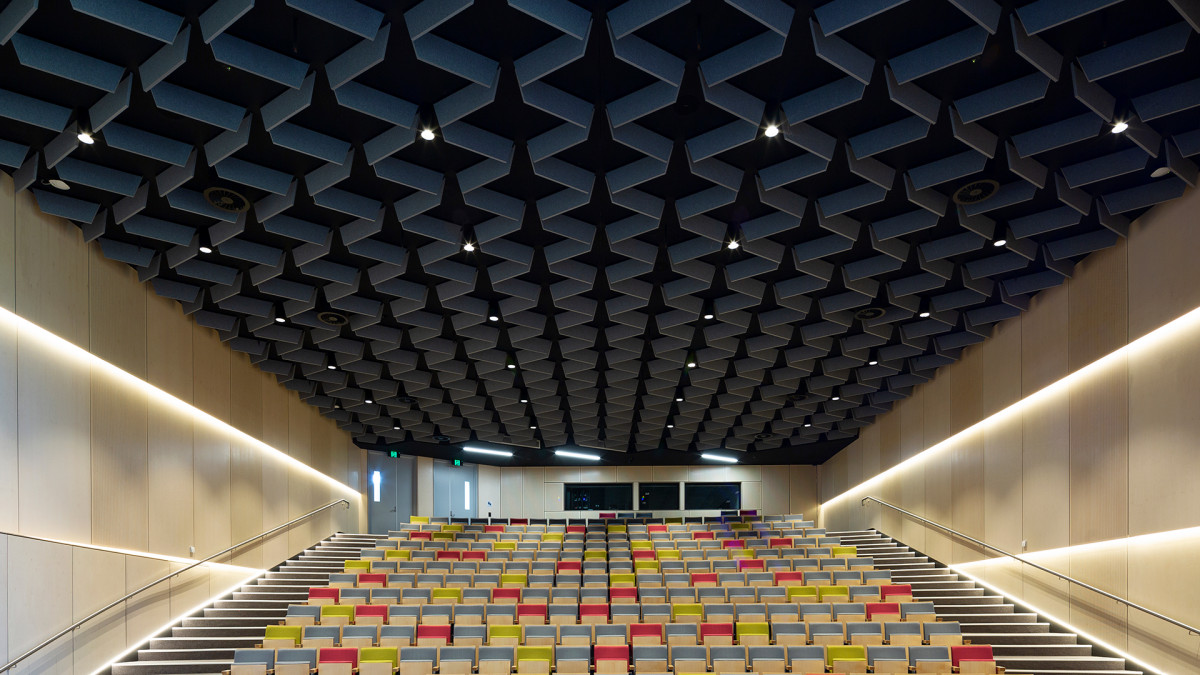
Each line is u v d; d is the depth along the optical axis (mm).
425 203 6152
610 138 5473
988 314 9648
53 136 5488
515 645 8641
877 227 6777
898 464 14820
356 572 11727
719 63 4500
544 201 6410
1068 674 7508
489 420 15844
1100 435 7965
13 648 6008
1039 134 5297
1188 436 6523
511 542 14789
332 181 5723
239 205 6184
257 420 11891
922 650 8047
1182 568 6652
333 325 9328
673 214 6715
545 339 10594
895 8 4152
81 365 7289
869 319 9375
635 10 4109
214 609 10078
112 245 7434
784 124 5039
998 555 10555
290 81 4508
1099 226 7176
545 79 4770
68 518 7020
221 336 9773
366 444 17531
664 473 22109
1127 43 4422
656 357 11672
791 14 4141
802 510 21531
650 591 10875
